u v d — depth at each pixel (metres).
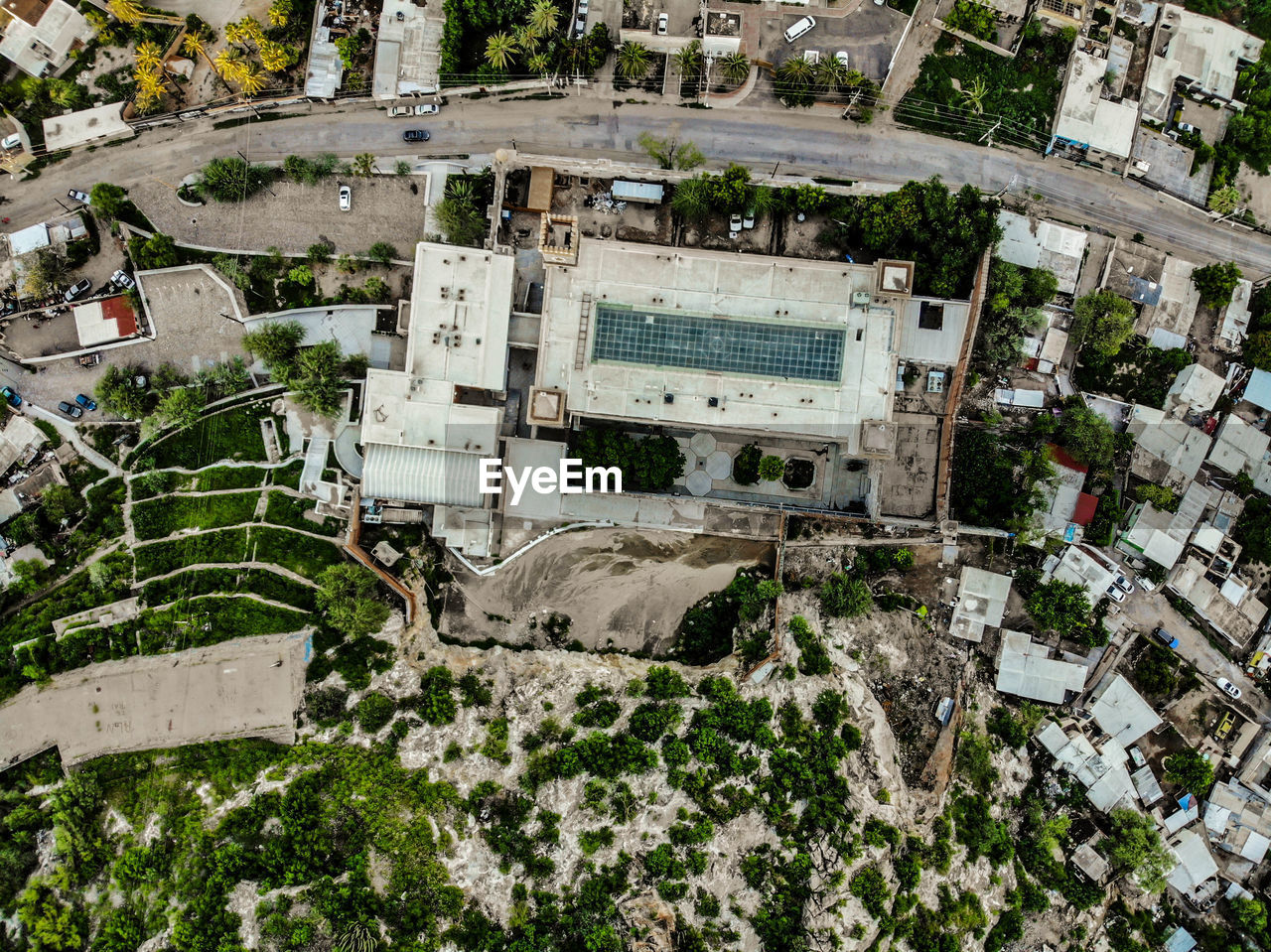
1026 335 81.19
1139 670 80.75
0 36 82.19
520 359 79.50
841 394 73.75
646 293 74.00
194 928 62.72
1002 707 79.19
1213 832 79.38
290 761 68.62
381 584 77.69
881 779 71.62
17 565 76.56
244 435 79.94
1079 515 80.31
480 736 70.44
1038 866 75.62
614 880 65.69
